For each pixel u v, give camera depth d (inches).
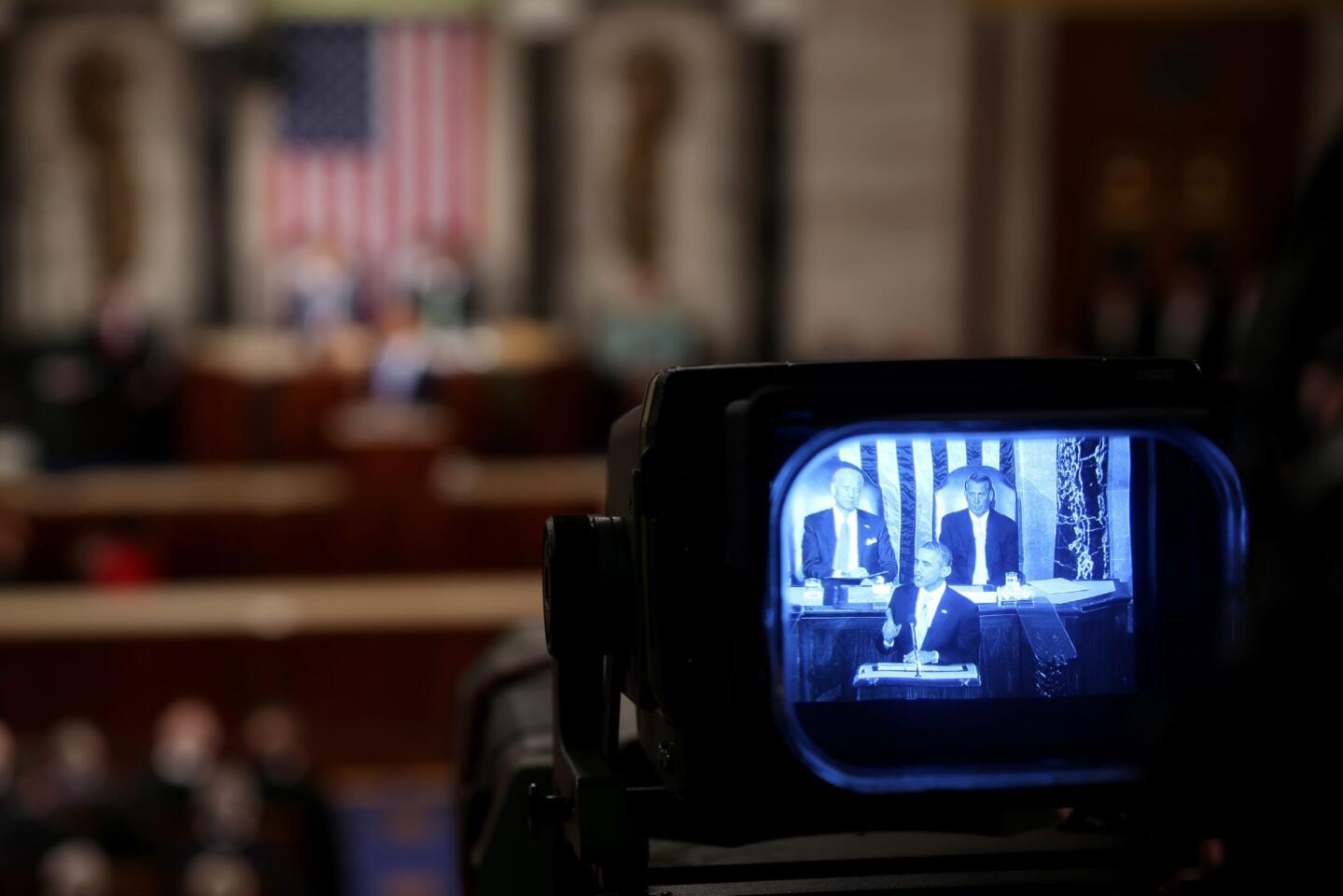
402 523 310.7
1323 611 20.2
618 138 470.6
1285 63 454.9
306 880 232.8
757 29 465.7
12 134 464.1
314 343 394.3
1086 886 33.2
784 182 471.5
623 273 474.3
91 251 468.1
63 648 258.5
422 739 267.6
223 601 278.8
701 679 32.4
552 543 35.4
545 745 41.2
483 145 458.9
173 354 456.8
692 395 33.0
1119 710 34.0
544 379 386.3
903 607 34.3
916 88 468.8
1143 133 460.8
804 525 34.2
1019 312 470.0
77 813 230.8
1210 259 461.1
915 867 34.8
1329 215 21.3
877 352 466.9
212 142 456.8
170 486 325.4
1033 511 34.8
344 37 455.2
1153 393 33.7
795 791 32.2
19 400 445.1
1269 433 21.9
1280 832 21.8
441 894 261.3
